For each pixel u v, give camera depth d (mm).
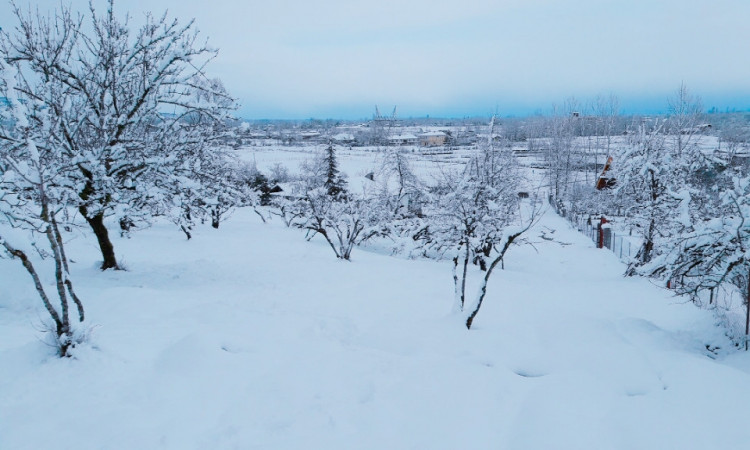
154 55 10742
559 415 4121
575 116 62906
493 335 6625
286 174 54500
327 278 12461
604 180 40281
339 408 4262
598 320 7516
